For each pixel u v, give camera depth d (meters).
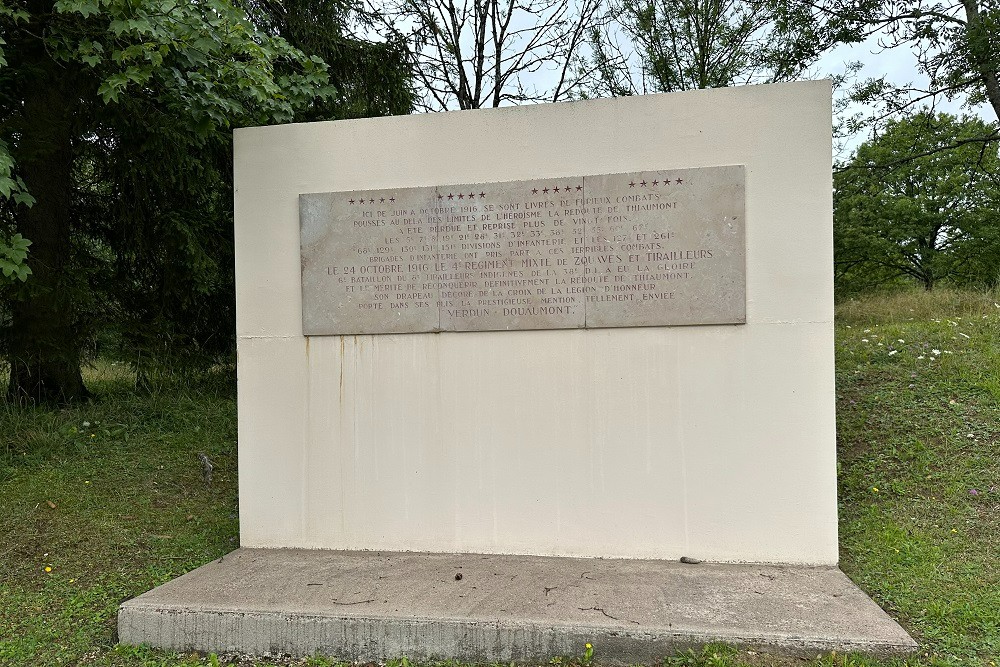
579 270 4.08
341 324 4.33
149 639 3.39
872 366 7.00
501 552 4.19
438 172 4.24
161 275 7.86
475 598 3.43
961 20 11.25
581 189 4.07
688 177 3.96
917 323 8.51
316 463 4.39
